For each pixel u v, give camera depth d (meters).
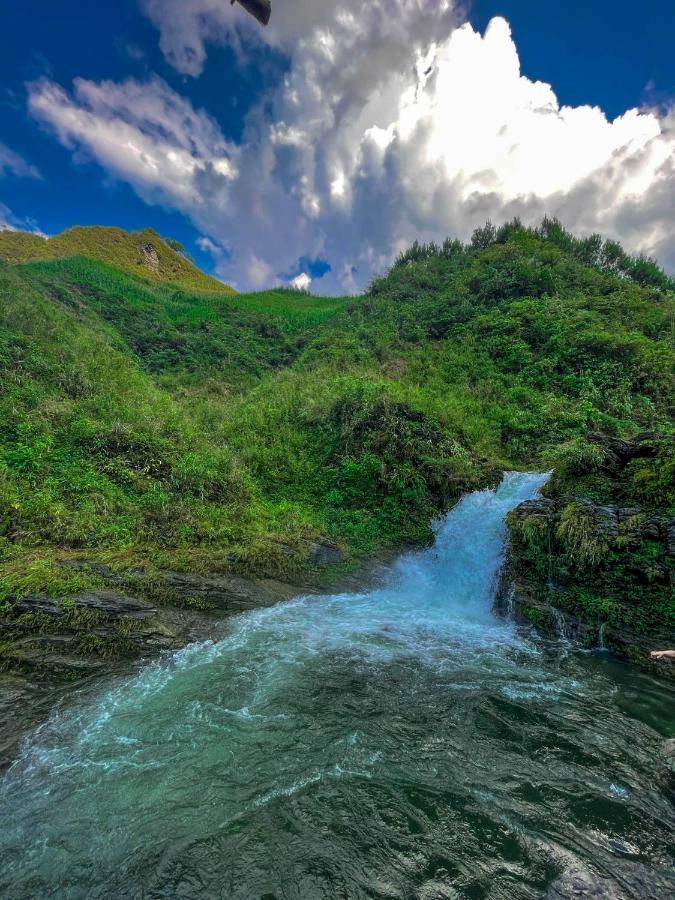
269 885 3.86
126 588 8.77
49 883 3.91
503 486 14.53
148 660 7.68
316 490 15.01
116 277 51.75
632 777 5.18
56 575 8.35
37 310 20.89
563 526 9.86
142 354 33.66
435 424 17.28
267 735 5.87
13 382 14.22
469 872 3.96
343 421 17.05
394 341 31.41
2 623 7.36
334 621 9.63
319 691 6.91
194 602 9.19
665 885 3.82
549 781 5.10
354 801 4.79
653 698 6.98
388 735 5.90
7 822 4.56
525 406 21.06
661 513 9.12
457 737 5.88
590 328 24.70
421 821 4.52
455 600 11.45
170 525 10.99
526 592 10.29
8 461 10.91
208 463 13.51
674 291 40.50
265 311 51.22
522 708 6.57
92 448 12.42
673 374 21.14
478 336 28.64
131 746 5.66
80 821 4.56
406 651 8.38
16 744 5.70
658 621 8.29
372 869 4.00
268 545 11.40
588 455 10.94
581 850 4.17
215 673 7.36
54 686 6.84
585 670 7.86
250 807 4.70
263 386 26.36
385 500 14.32
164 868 4.04
